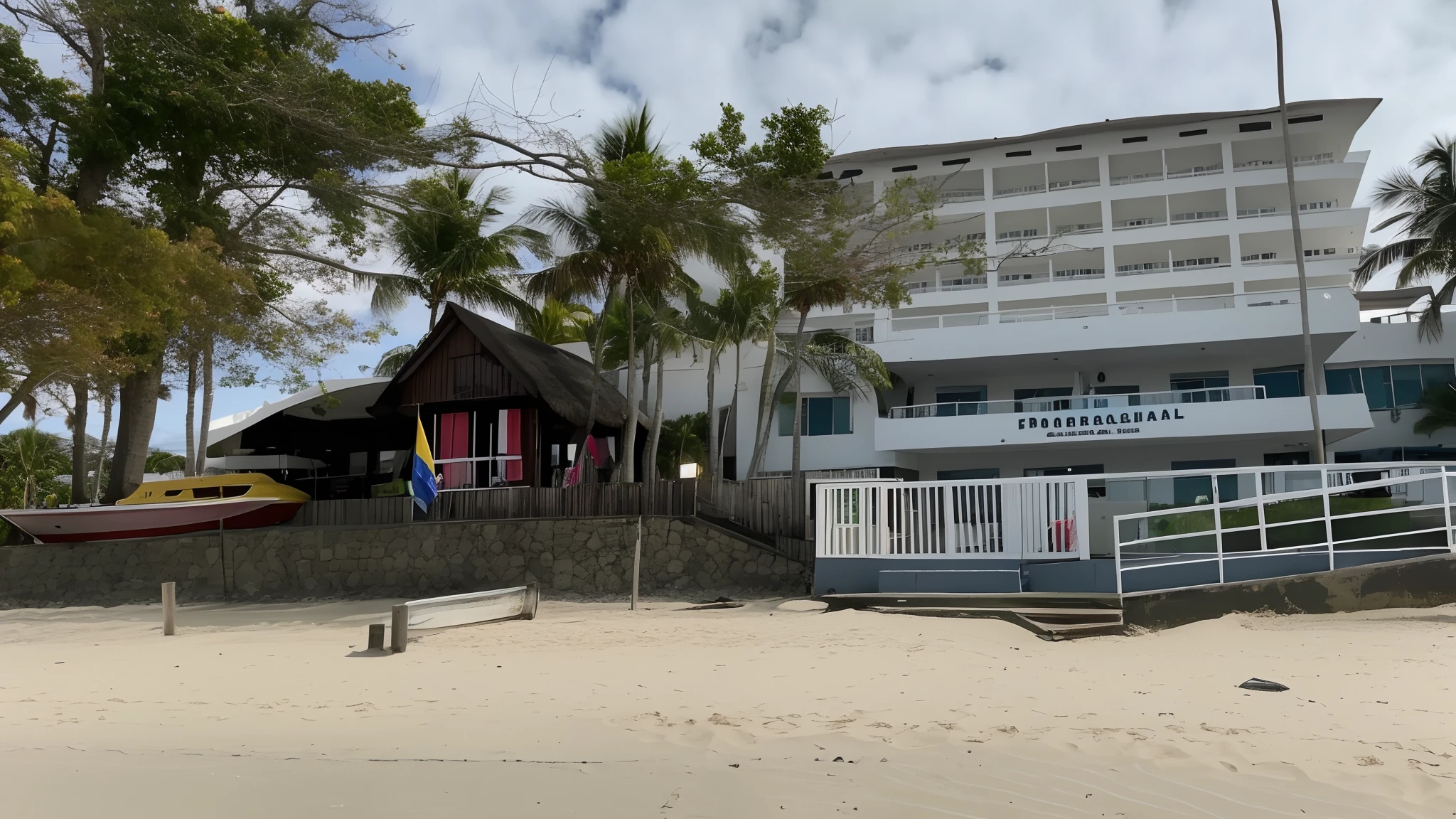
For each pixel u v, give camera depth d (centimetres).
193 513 2408
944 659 963
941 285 4475
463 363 2712
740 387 3284
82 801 456
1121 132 4338
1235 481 2803
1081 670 895
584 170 2314
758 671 900
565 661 988
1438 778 506
